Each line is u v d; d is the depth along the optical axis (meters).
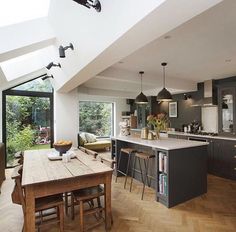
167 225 2.51
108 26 1.91
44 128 5.75
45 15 3.07
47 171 2.30
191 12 1.43
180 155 3.19
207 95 5.70
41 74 5.52
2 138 5.16
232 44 3.02
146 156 3.41
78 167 2.48
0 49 2.71
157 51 3.33
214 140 4.78
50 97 5.80
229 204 3.12
